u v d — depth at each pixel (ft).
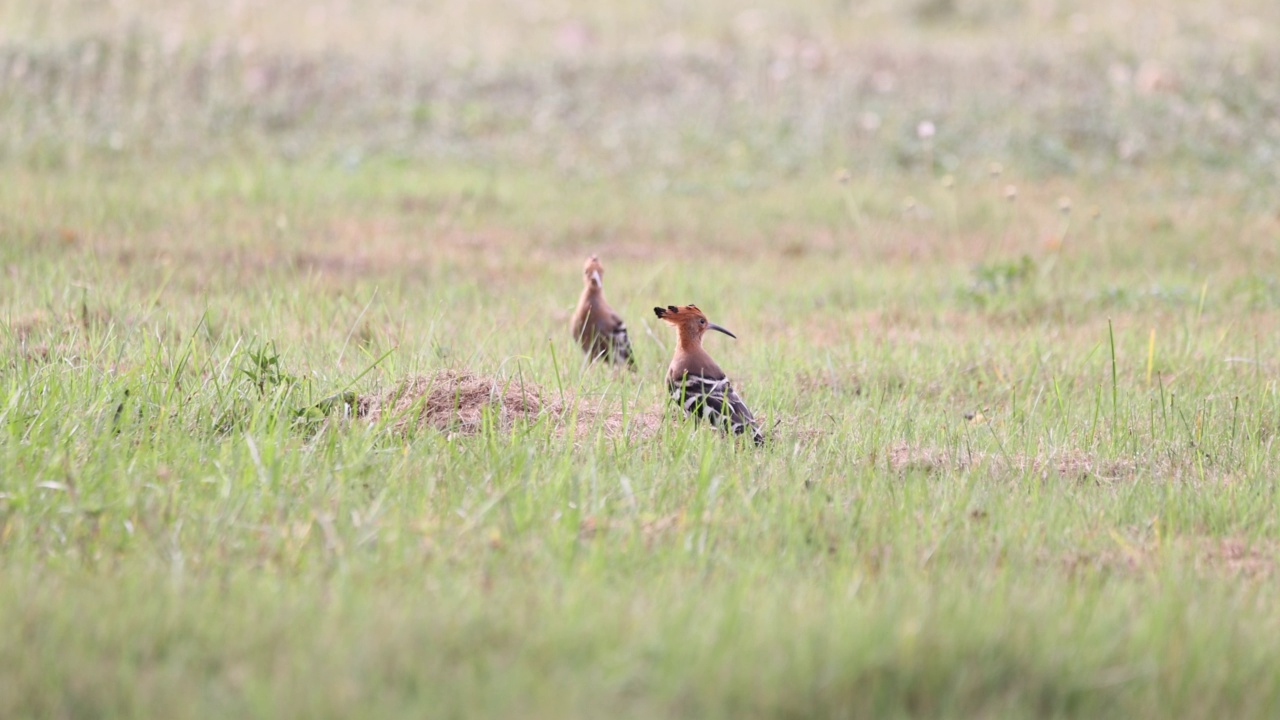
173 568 44.62
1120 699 38.37
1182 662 39.99
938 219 134.72
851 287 105.91
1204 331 89.71
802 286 106.01
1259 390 74.18
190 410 60.34
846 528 51.55
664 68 191.62
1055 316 97.19
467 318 88.48
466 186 141.90
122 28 185.68
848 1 236.84
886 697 37.70
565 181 149.07
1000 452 63.36
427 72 185.26
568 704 36.14
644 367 79.15
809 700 36.96
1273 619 43.91
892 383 77.05
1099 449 64.95
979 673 38.73
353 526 49.14
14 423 55.98
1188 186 146.82
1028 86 181.06
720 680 37.29
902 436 65.92
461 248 117.08
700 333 66.03
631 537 48.60
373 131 164.45
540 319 90.99
